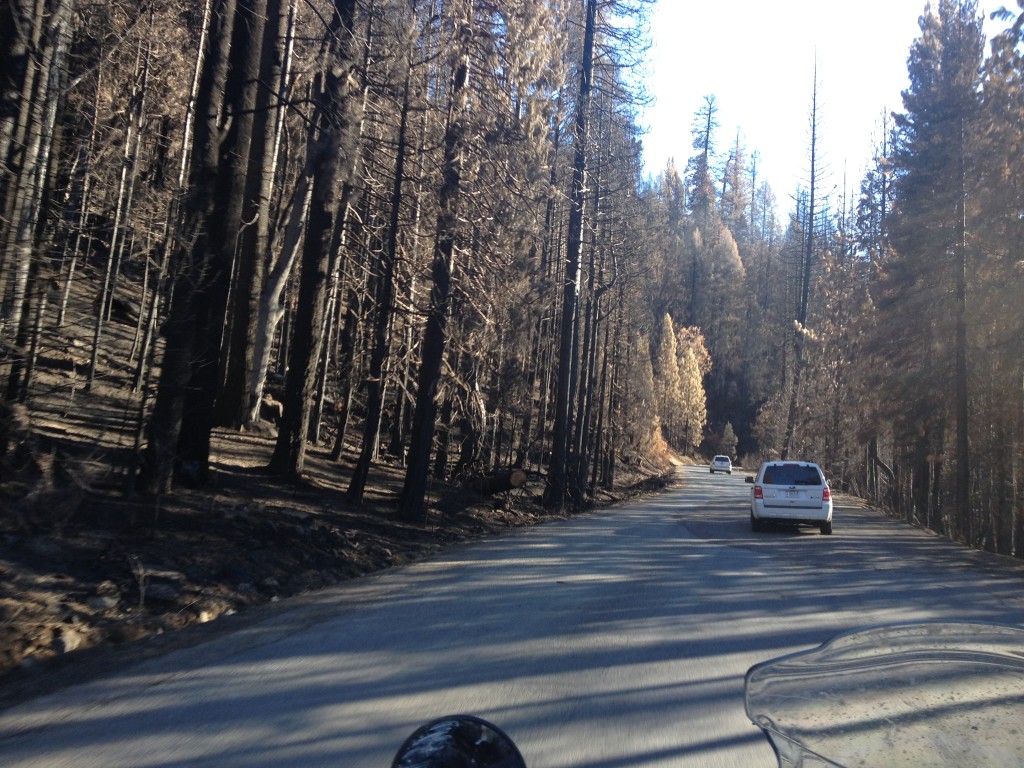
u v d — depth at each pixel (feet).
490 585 34.27
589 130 83.05
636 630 26.30
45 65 34.19
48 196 36.65
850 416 139.03
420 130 54.70
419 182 53.42
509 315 68.28
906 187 104.83
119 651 22.54
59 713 17.39
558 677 20.80
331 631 25.35
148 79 57.00
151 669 20.81
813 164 183.32
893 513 105.09
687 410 283.18
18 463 31.96
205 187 39.60
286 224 82.38
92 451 36.83
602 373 119.65
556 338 110.01
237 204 44.29
